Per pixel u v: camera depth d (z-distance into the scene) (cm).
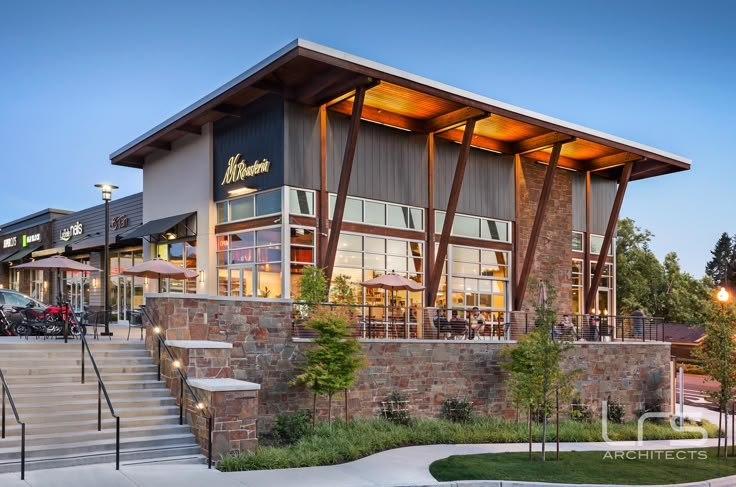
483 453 1658
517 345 2131
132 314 2788
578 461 1596
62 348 1595
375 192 2495
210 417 1309
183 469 1247
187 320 1606
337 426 1761
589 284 3325
